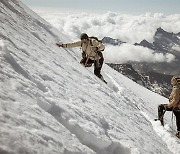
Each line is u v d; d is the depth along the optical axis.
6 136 1.95
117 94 8.21
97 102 5.30
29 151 1.98
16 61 3.96
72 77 6.07
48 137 2.37
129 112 6.92
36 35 8.23
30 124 2.37
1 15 7.19
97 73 9.36
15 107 2.47
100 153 3.40
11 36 5.50
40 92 3.41
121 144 3.84
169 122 9.12
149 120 8.05
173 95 7.38
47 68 5.07
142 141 4.93
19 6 11.87
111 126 4.35
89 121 3.79
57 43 9.66
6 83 2.89
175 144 6.55
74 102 4.20
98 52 9.26
